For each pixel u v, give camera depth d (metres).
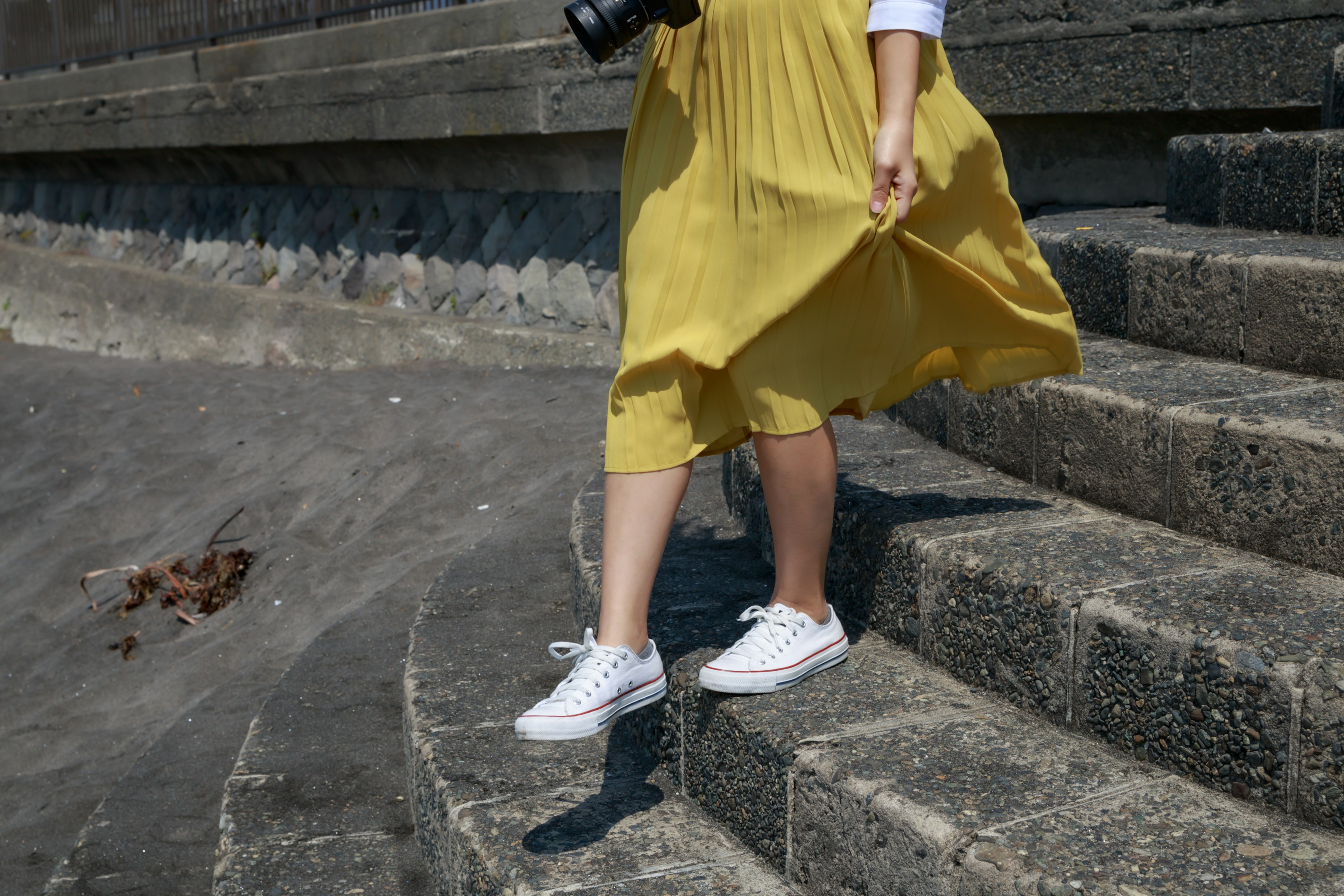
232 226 11.05
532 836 1.91
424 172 8.88
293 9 9.58
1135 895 1.33
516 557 3.61
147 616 4.90
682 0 1.86
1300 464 1.92
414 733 2.38
